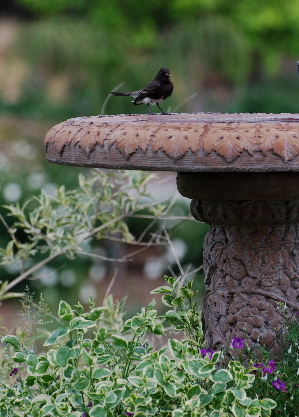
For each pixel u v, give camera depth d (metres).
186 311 5.48
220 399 4.12
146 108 13.54
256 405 4.12
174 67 14.23
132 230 15.83
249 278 5.21
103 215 7.88
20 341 5.70
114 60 13.41
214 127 4.22
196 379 4.67
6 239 13.77
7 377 5.38
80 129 4.60
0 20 33.84
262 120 4.71
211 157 4.11
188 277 12.80
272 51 17.30
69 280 13.22
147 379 4.21
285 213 5.07
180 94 15.05
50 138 4.88
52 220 7.68
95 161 4.45
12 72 30.14
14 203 13.69
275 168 4.08
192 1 14.75
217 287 5.40
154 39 14.68
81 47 13.20
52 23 13.66
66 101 26.56
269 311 5.21
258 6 16.02
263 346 5.21
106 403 4.11
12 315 12.31
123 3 14.44
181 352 4.39
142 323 4.49
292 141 4.06
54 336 4.26
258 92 22.83
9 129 25.75
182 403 4.12
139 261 15.76
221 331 5.40
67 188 14.82
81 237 7.79
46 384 4.67
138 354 4.54
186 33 14.18
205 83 19.08
